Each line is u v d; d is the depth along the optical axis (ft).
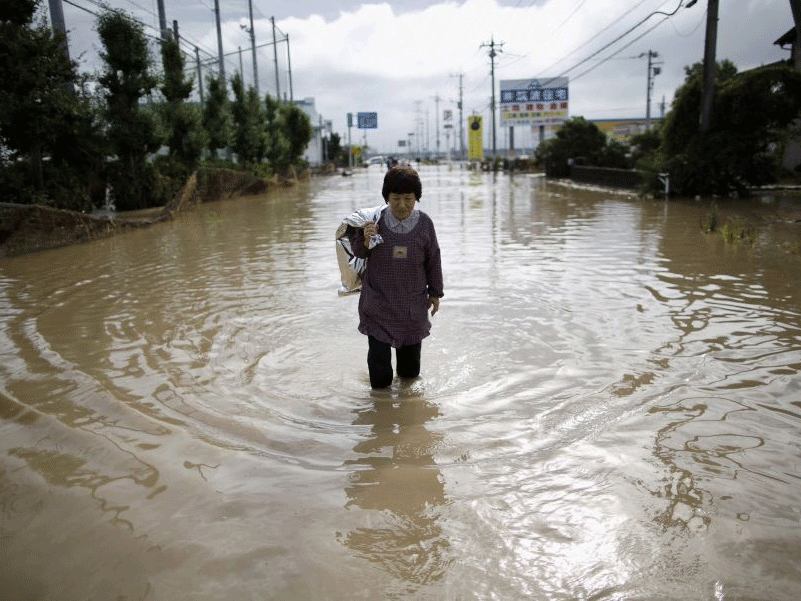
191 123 75.46
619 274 24.44
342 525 8.43
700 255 28.30
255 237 39.63
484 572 7.42
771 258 27.02
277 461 10.28
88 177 55.47
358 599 7.01
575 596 6.98
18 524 8.59
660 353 15.01
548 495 9.05
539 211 53.88
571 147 119.96
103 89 61.67
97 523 8.56
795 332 16.34
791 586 7.04
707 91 61.41
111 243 38.19
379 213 12.68
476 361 14.88
